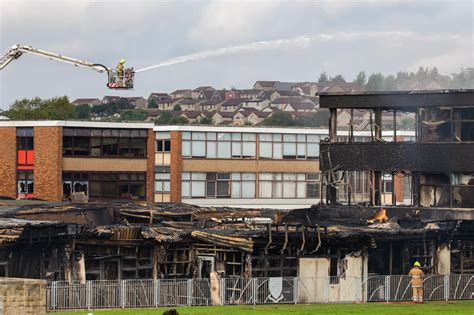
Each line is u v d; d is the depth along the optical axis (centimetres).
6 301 13188
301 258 16912
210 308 14725
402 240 18288
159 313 13812
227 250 16688
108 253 16550
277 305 15575
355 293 16525
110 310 14400
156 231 17075
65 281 15600
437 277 16938
